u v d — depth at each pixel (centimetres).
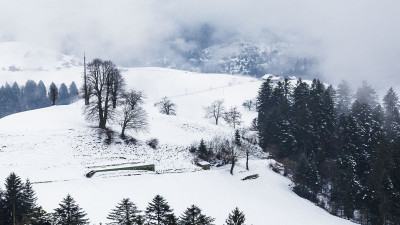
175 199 4934
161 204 3203
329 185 7344
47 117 7119
